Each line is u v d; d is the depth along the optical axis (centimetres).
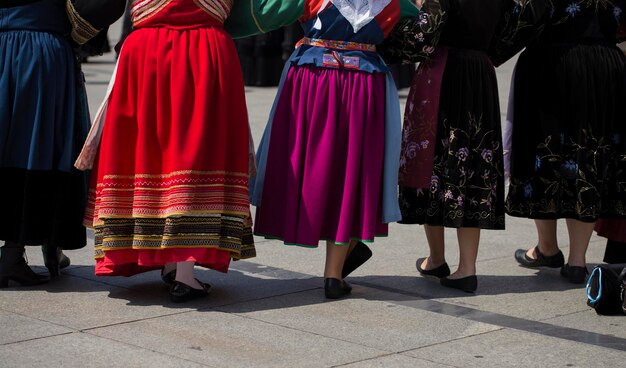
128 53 542
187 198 530
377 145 570
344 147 566
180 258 536
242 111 551
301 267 646
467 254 603
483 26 587
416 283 617
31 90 561
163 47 537
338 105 564
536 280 636
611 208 632
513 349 489
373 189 569
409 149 598
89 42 595
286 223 567
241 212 548
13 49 561
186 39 539
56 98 566
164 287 588
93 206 564
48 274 608
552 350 489
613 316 555
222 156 539
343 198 564
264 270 636
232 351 471
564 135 621
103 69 1891
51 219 568
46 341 476
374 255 690
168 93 537
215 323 516
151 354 462
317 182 561
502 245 735
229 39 553
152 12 542
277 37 1620
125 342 479
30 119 562
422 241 736
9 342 473
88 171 585
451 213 589
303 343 488
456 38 588
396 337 503
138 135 538
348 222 562
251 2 561
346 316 538
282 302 562
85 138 584
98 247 554
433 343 495
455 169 588
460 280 601
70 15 567
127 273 570
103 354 460
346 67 564
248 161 555
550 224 652
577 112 615
